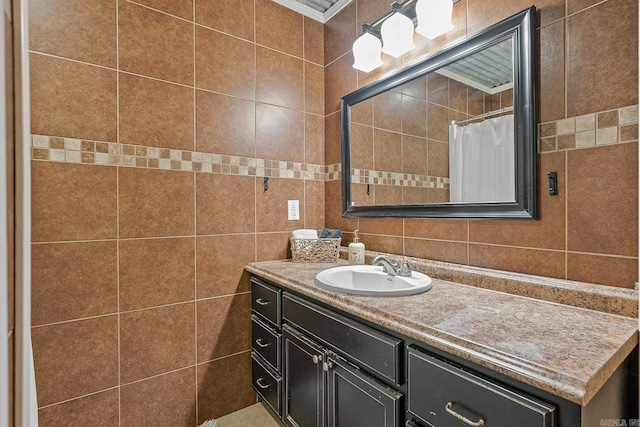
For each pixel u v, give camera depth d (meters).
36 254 1.27
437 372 0.82
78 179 1.35
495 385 0.71
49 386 1.30
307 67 2.06
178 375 1.61
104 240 1.41
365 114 1.83
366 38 1.64
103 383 1.41
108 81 1.42
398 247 1.67
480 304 1.04
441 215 1.44
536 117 1.14
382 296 1.12
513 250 1.22
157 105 1.54
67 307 1.33
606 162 0.99
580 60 1.04
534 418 0.64
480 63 1.31
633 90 0.94
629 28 0.94
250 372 1.84
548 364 0.65
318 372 1.24
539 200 1.14
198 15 1.66
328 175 2.11
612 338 0.77
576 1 1.05
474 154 1.33
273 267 1.70
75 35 1.35
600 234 1.00
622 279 0.96
